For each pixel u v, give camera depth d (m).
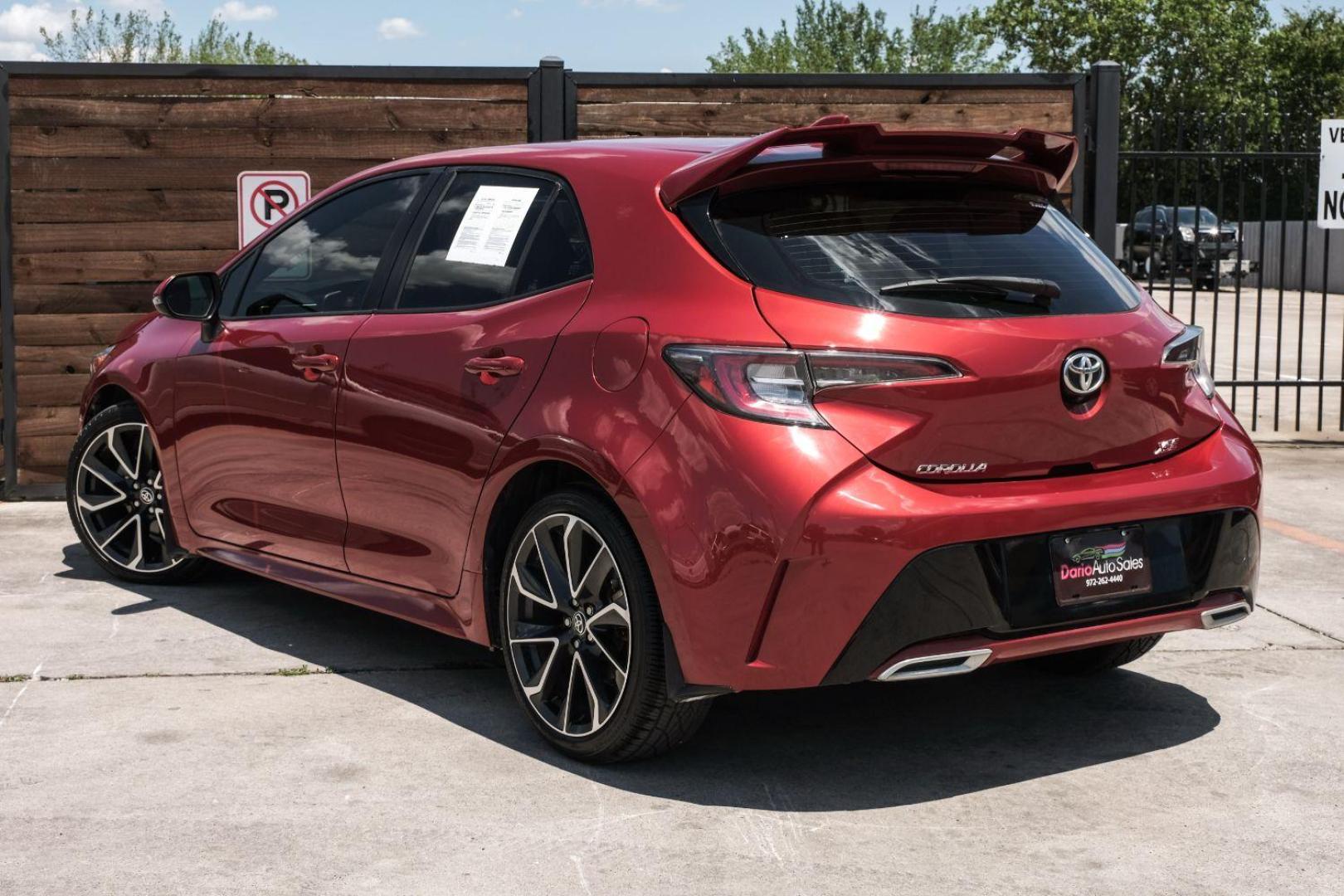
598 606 3.63
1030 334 3.42
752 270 3.44
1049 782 3.63
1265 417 10.97
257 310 4.96
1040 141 3.72
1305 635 5.05
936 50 68.06
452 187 4.42
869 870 3.09
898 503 3.24
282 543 4.80
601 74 7.75
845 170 3.66
